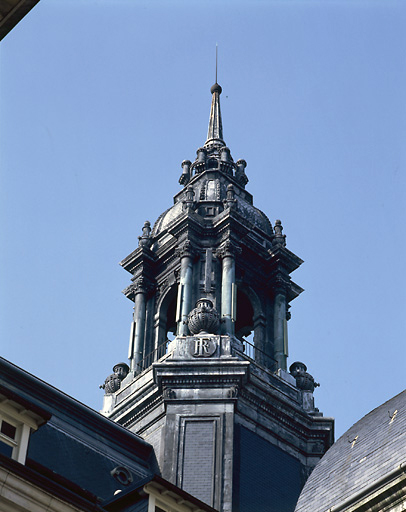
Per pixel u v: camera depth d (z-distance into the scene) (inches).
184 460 2416.3
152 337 2716.5
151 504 1400.1
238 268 2763.3
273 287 2783.0
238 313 2815.0
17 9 1038.4
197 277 2709.2
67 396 2260.1
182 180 2942.9
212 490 2378.2
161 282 2778.1
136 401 2546.8
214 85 3161.9
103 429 2309.3
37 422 1304.1
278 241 2815.0
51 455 2156.7
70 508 1230.3
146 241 2819.9
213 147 3019.2
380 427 1660.9
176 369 2513.5
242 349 2586.1
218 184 2888.8
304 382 2637.8
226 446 2432.3
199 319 2596.0
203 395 2497.5
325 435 2561.5
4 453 1268.5
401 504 1427.2
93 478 2190.0
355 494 1475.1
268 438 2507.4
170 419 2475.4
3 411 1286.9
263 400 2527.1
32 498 1211.2
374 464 1584.6
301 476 2508.6
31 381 2175.2
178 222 2768.2
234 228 2765.7
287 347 2696.9
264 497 2420.0
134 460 2358.5
